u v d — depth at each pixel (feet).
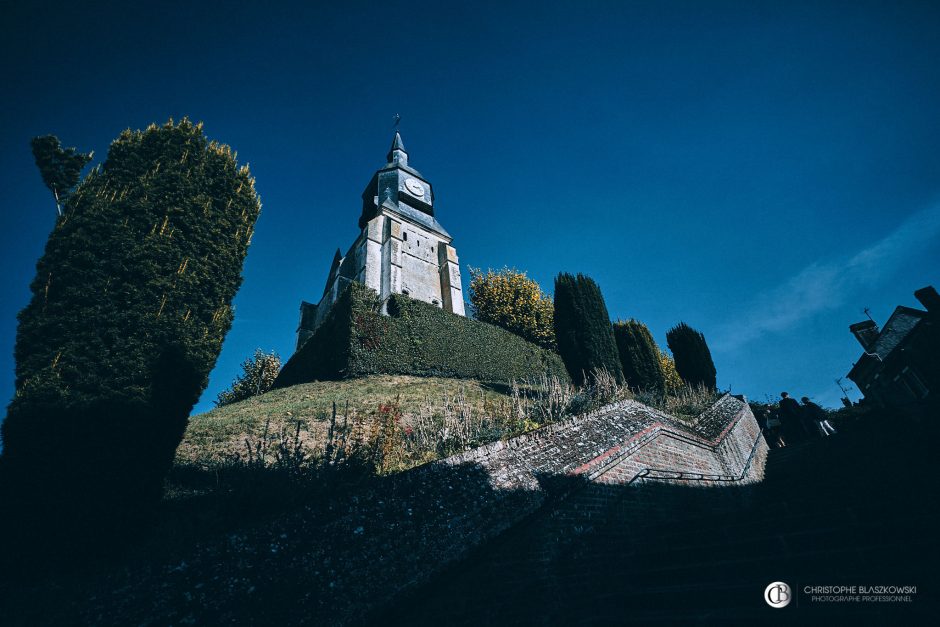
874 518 12.62
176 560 10.18
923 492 14.02
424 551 13.19
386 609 11.39
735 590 11.03
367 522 12.98
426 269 126.72
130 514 11.99
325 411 41.06
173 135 19.25
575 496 18.85
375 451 18.33
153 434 13.37
